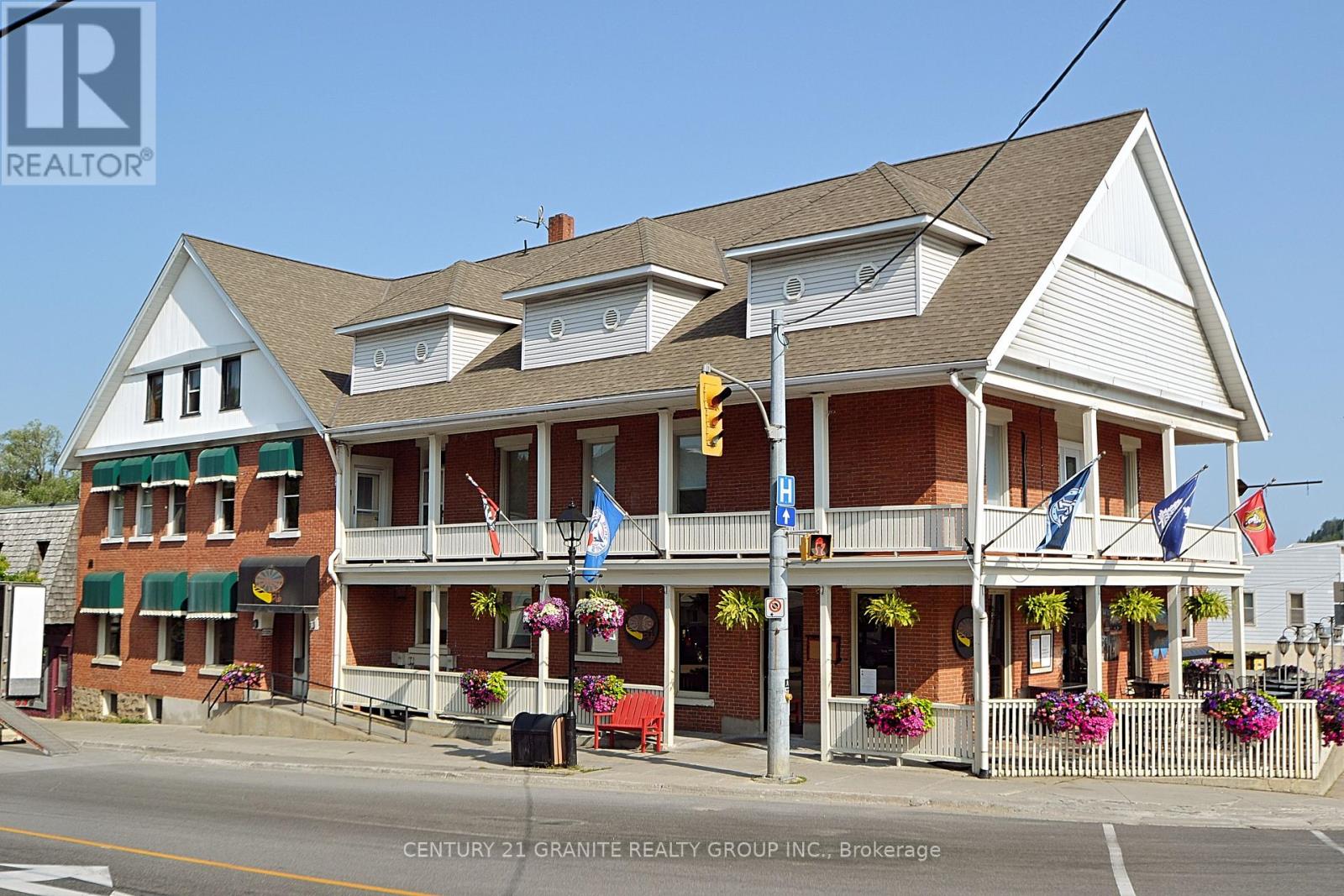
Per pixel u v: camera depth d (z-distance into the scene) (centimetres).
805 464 2489
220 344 3531
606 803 1847
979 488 2089
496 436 3033
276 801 1883
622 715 2458
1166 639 3109
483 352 3155
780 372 2062
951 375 2106
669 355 2623
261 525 3341
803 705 2477
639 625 2706
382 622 3216
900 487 2336
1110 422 2867
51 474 8506
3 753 2714
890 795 1861
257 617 3309
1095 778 2050
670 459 2519
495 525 2719
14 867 1362
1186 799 1858
